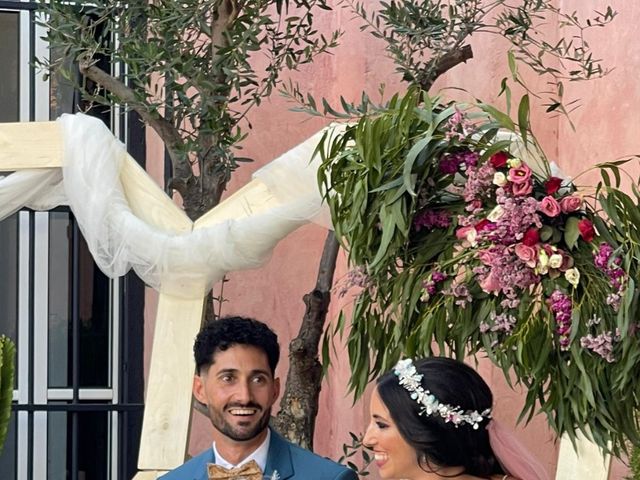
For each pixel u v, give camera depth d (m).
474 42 5.70
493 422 2.83
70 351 6.40
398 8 5.49
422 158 3.25
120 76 6.03
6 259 6.39
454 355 3.52
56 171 4.48
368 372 3.50
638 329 3.17
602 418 3.25
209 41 5.70
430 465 2.78
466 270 3.26
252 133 6.16
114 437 6.33
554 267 3.17
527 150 3.33
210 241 4.24
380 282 3.41
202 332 3.39
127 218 4.32
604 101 5.22
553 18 5.57
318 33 6.14
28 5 5.97
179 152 4.91
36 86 6.41
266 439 3.41
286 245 6.24
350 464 5.34
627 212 3.22
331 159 3.43
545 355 3.19
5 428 4.96
